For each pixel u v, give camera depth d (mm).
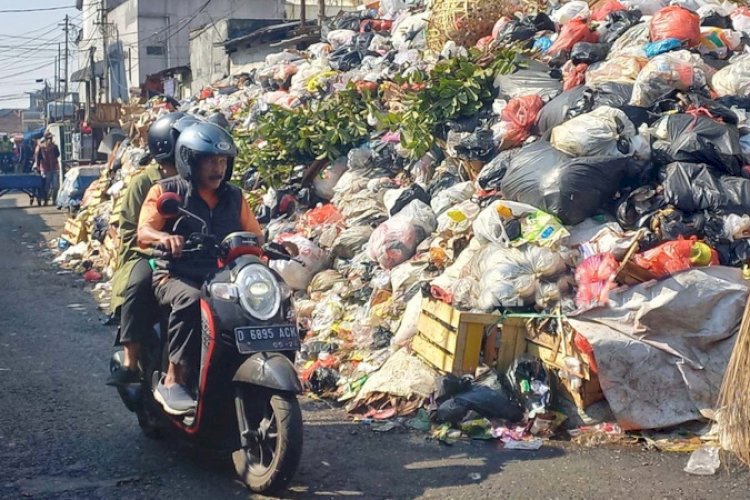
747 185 6770
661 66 7887
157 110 16125
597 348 5969
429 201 8742
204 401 5070
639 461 5523
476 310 6543
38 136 38938
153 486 5164
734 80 8258
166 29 50594
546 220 6793
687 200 6680
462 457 5586
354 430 6094
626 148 7023
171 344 5215
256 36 23750
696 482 5164
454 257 7508
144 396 5754
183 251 5230
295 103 12383
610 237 6598
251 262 5047
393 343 7109
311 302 8375
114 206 13125
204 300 5031
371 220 9070
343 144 10352
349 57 13484
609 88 8141
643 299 6137
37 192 26562
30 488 5137
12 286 11953
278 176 10703
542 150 7211
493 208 6918
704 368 6039
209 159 5414
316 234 9242
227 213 5621
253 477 5020
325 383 6898
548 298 6391
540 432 5926
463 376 6234
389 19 15469
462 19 11500
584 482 5176
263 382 4781
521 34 10484
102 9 53344
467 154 8398
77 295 11258
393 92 10375
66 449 5766
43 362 7949
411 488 5102
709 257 6332
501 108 8938
